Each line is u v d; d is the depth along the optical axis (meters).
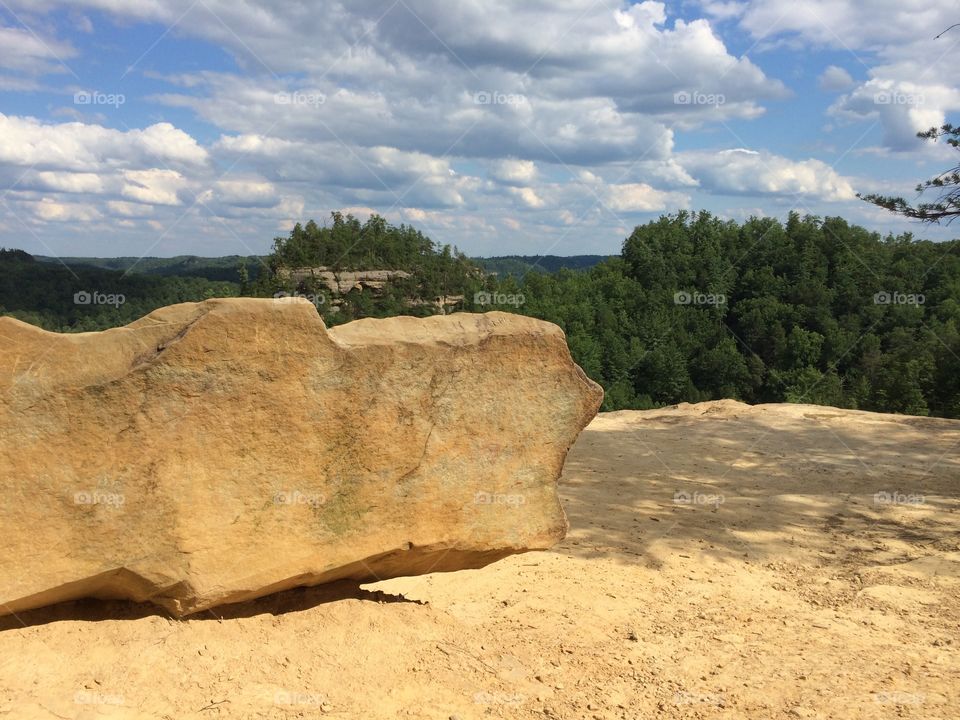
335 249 51.81
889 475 11.64
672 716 4.54
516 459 5.45
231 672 4.28
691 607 6.48
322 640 4.75
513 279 67.19
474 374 5.27
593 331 63.81
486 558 5.56
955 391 42.56
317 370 4.78
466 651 5.05
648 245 74.25
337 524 4.89
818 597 6.94
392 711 4.22
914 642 5.94
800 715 4.62
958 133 14.27
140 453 4.36
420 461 5.12
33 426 4.15
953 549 8.35
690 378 64.00
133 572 4.38
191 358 4.44
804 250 71.38
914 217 15.09
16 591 4.14
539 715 4.41
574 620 5.95
